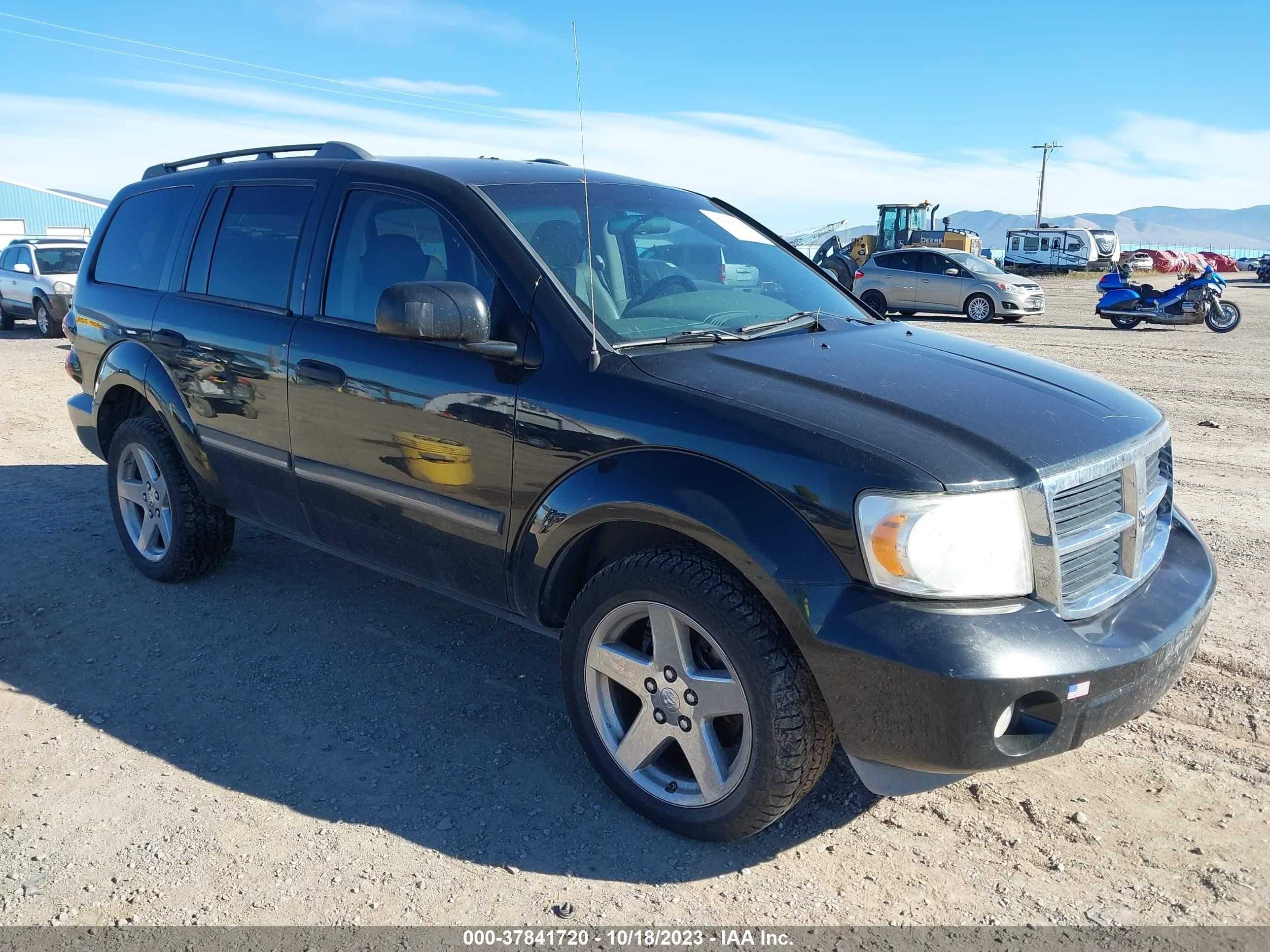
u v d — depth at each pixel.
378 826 2.91
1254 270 59.81
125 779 3.15
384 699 3.66
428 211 3.42
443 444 3.21
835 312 3.76
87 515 5.82
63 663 3.95
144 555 4.75
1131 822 2.90
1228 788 3.05
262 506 4.09
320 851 2.79
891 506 2.37
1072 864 2.72
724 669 2.70
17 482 6.58
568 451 2.88
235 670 3.88
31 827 2.89
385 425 3.38
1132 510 2.76
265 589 4.67
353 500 3.59
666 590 2.69
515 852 2.79
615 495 2.74
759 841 2.84
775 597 2.48
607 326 3.07
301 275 3.79
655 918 2.53
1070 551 2.53
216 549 4.66
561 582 3.10
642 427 2.74
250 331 3.89
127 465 4.78
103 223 5.07
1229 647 3.95
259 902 2.58
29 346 15.34
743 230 4.15
